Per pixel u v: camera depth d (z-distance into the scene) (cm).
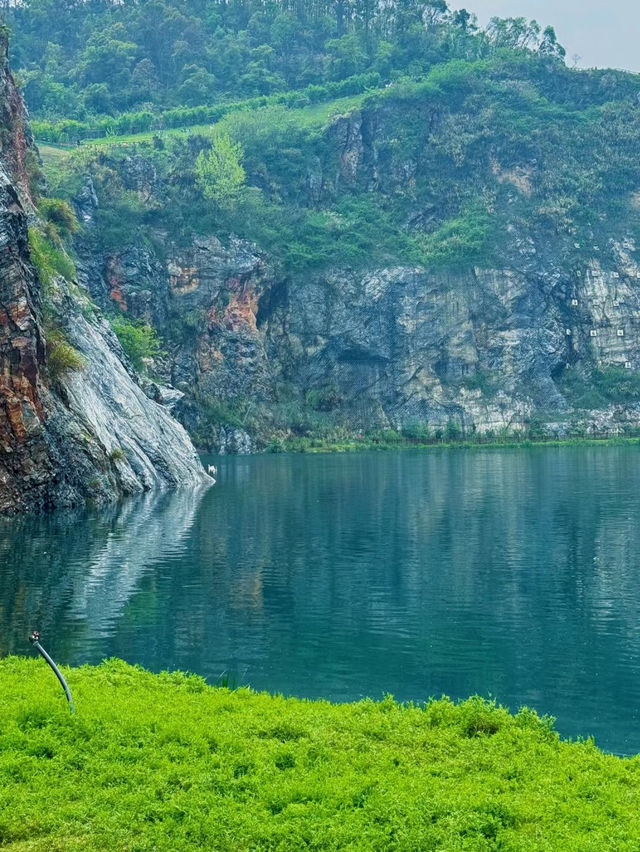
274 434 18700
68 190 17038
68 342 8019
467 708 2048
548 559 4925
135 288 17325
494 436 19988
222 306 18600
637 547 5316
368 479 10456
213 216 19062
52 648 3038
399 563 4791
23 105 11912
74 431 7256
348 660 3016
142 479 8606
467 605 3838
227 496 8350
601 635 3353
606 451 16375
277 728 1912
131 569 4531
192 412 17825
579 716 2514
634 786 1673
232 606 3750
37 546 5197
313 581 4303
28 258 6862
